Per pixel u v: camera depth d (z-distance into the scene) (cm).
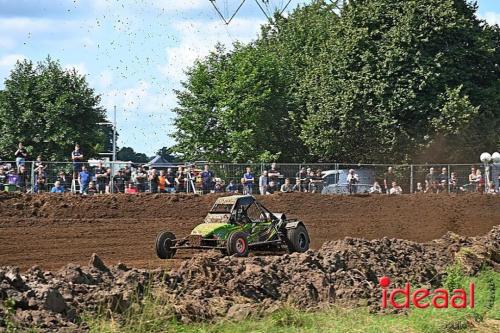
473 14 5888
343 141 5612
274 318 1477
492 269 2122
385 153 5531
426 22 5506
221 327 1401
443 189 4350
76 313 1327
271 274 1681
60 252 2403
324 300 1653
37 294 1310
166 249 2294
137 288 1477
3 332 1184
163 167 3691
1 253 2323
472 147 5447
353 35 5644
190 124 5897
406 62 5481
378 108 5509
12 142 5600
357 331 1449
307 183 4044
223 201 2398
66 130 5591
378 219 3594
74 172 3438
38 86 5656
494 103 5631
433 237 3425
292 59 6975
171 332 1349
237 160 5794
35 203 3022
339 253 1912
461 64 5603
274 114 6047
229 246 2239
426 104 5453
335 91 5688
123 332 1306
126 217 3109
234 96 5859
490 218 3775
